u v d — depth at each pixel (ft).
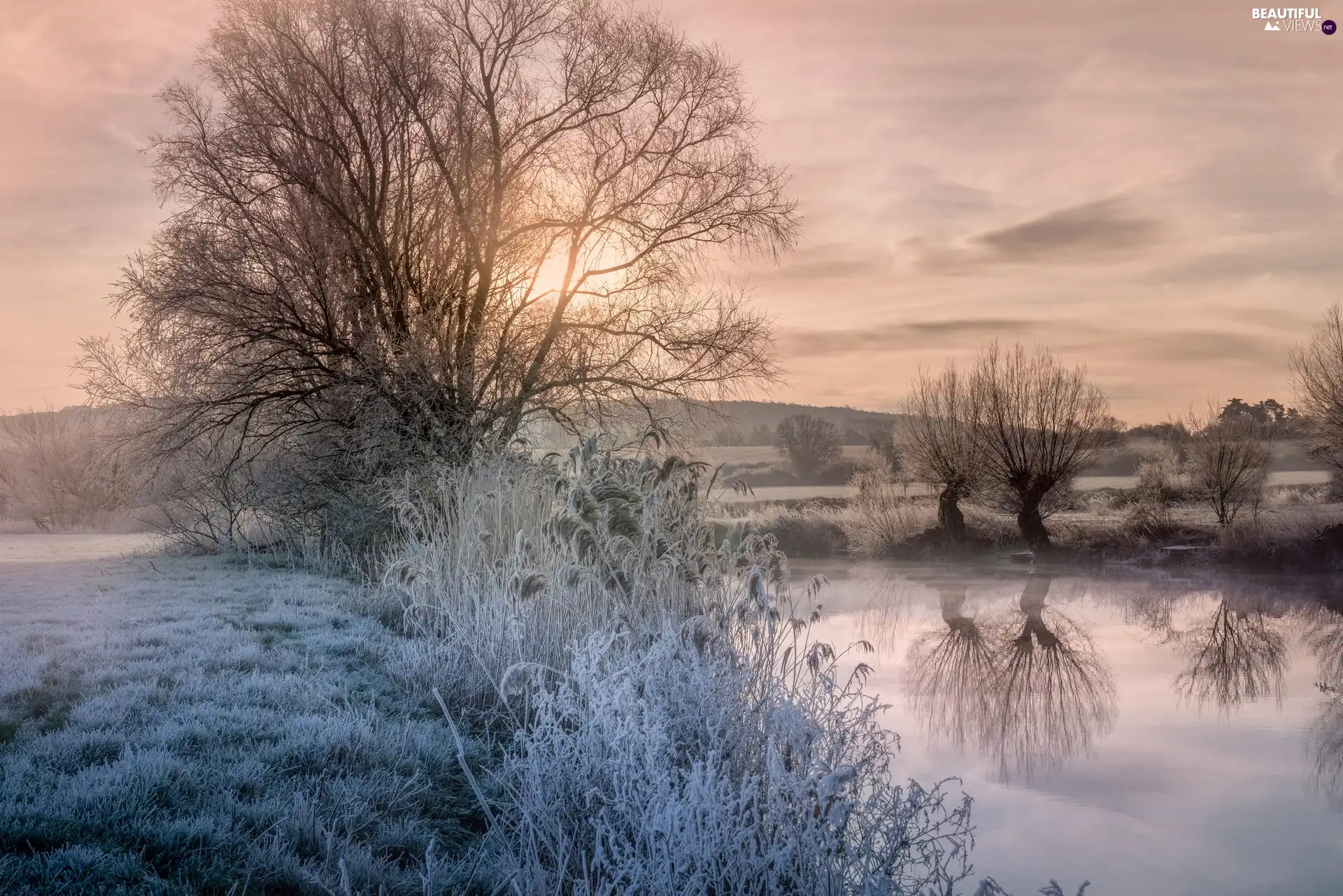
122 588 43.50
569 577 26.40
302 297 52.44
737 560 29.35
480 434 53.47
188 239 51.65
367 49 56.13
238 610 36.22
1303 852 21.38
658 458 36.88
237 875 13.23
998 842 21.84
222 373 53.31
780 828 14.21
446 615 32.68
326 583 45.85
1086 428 90.68
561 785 16.35
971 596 65.87
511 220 59.16
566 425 59.77
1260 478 91.50
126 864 12.88
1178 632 52.75
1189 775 27.45
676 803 13.53
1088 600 64.03
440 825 16.72
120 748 17.71
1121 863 20.52
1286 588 68.90
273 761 17.79
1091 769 27.91
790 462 188.96
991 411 90.94
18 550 69.82
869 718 18.99
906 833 15.19
